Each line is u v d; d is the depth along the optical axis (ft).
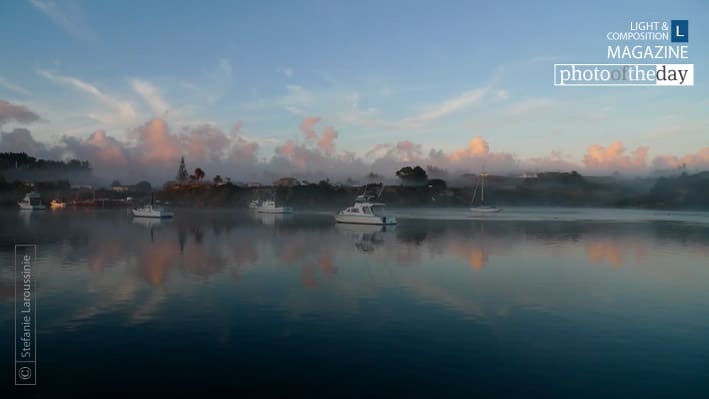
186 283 97.30
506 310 75.56
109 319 70.59
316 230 243.60
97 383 48.57
